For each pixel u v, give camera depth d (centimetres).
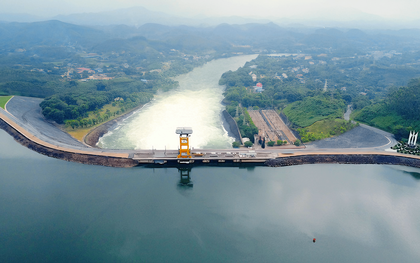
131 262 12962
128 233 14738
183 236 14662
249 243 14288
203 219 15988
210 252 13662
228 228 15300
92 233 14662
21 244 13812
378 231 15275
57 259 13000
